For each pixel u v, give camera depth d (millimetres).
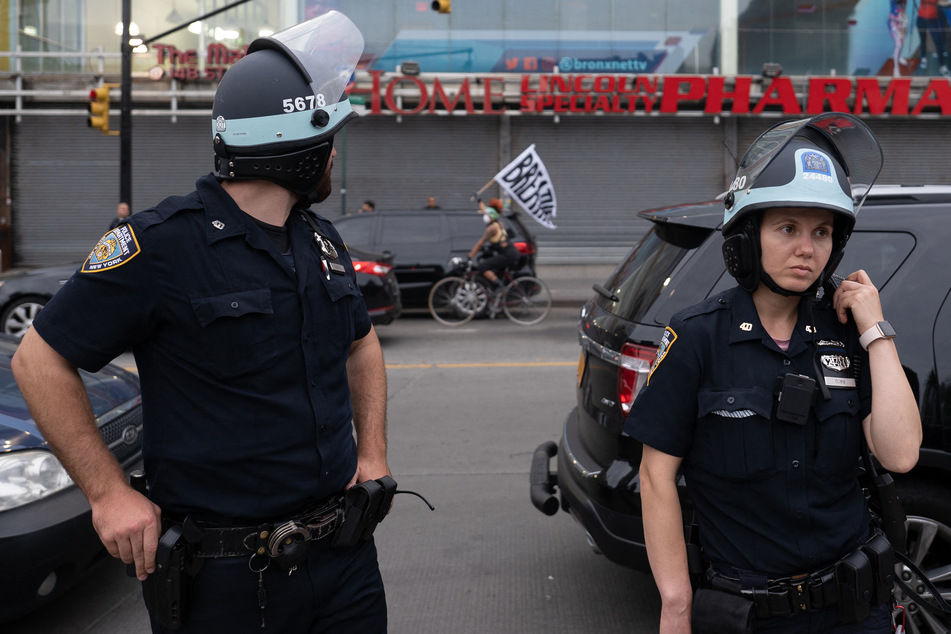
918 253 2725
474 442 5664
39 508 2859
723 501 1594
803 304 1600
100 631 3170
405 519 4285
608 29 17594
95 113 13289
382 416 1964
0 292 9586
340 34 1714
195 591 1609
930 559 2791
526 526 4176
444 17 17469
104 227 17969
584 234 18219
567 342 10125
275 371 1605
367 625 1755
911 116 17516
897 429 1509
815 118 1541
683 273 2805
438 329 11453
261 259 1620
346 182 17984
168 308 1559
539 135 18047
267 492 1611
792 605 1556
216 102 1642
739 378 1567
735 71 17625
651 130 17984
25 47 17422
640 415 1633
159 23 17219
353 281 1818
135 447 3547
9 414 3051
